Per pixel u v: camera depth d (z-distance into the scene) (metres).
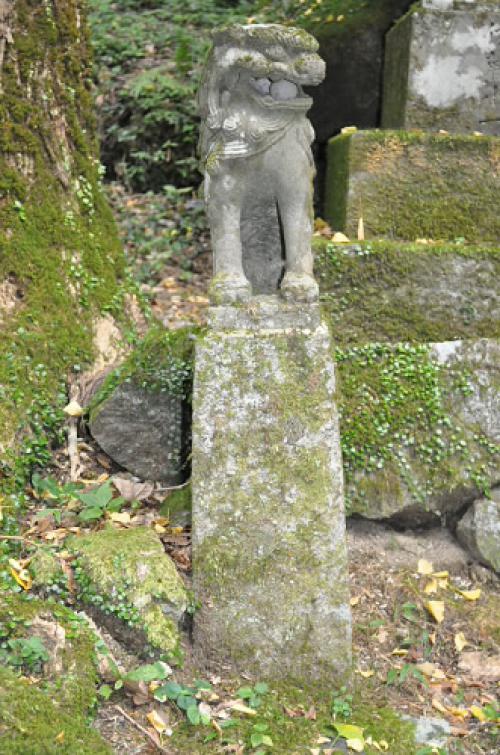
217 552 3.02
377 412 3.77
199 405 3.07
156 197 6.59
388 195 4.79
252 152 3.03
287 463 3.04
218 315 3.12
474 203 4.82
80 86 4.40
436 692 3.12
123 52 7.79
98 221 4.45
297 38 2.91
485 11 5.28
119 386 3.83
